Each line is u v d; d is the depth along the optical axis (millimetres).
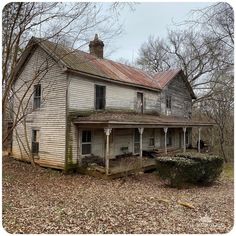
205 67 28812
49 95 14734
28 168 14859
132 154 18016
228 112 25391
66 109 13812
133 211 7637
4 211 7254
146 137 19688
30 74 15945
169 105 22875
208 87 29969
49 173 13727
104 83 15945
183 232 5996
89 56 17828
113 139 16469
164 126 17094
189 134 26172
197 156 12273
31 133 15953
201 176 11781
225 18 9859
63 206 8055
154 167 15867
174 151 21344
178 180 11320
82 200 8906
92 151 15164
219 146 25391
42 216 6988
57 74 14336
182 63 33094
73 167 14062
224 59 13172
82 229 6148
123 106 17422
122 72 19062
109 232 5992
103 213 7391
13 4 8359
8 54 8195
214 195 10047
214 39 11039
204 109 30156
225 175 15398
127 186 11633
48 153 14836
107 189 10883
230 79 22266
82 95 14617
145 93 19734
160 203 8594
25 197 9070
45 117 15008
